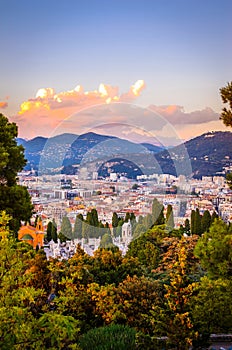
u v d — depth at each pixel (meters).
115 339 6.12
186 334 6.20
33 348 4.31
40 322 4.27
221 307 6.50
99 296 7.83
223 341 7.48
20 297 4.20
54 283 7.05
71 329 4.28
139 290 8.38
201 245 7.76
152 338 6.23
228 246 7.54
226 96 8.17
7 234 4.68
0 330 4.05
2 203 9.56
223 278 7.35
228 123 8.20
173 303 6.61
